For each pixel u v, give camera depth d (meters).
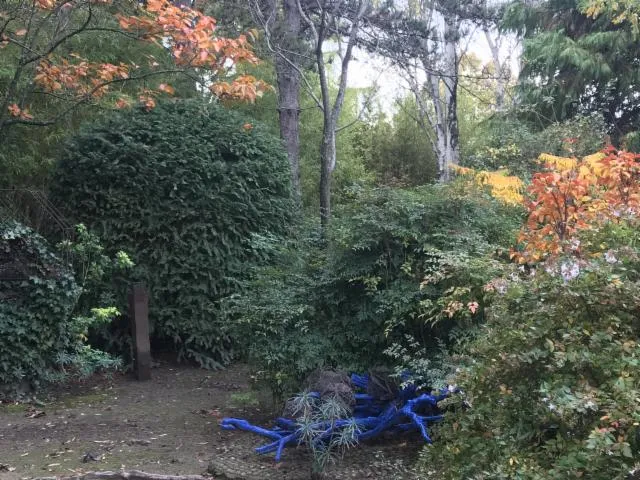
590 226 3.24
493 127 12.88
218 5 9.25
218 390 6.69
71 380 6.92
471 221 4.88
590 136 10.09
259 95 6.45
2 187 8.81
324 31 8.93
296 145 11.38
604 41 11.48
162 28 6.36
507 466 2.21
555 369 2.24
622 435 2.01
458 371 2.67
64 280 6.38
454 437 2.60
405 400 4.68
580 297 2.39
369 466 4.10
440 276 3.85
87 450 4.63
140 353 7.08
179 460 4.39
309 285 5.11
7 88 7.76
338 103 8.63
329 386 4.53
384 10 11.30
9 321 6.09
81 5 6.81
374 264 4.77
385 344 4.86
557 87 12.46
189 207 7.50
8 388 6.13
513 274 3.20
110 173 7.28
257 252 7.71
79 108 9.16
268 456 4.39
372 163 18.16
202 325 7.54
